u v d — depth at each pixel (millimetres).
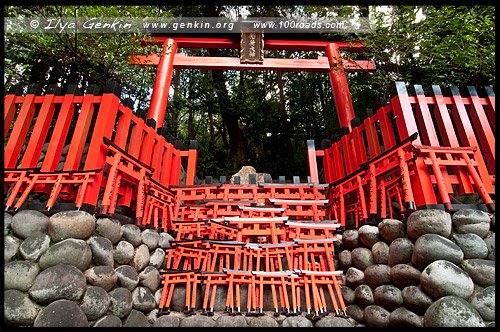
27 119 3680
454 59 5441
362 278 3562
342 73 7875
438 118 4004
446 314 2379
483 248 2811
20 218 2736
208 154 10859
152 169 4406
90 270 2777
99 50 5566
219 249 3973
